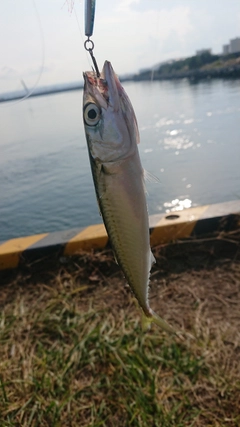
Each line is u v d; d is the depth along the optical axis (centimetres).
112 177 21
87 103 21
